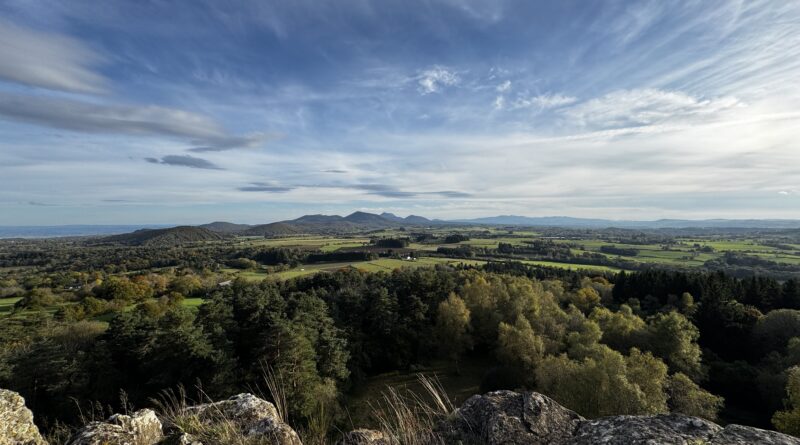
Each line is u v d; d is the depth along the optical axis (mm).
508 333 34844
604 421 4160
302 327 30812
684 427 3684
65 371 25203
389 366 41938
